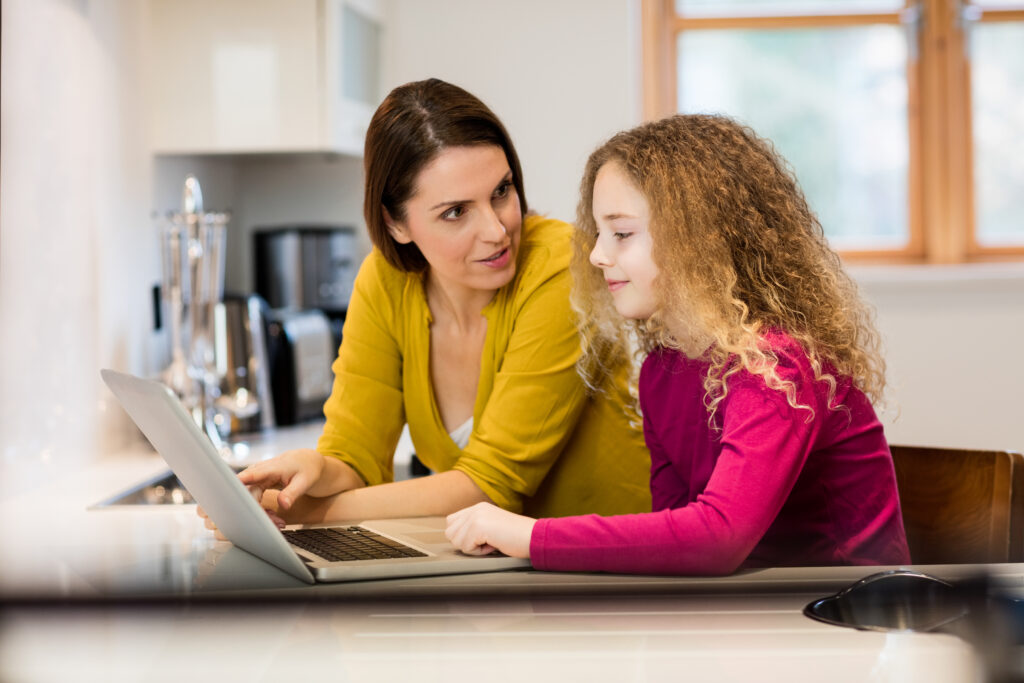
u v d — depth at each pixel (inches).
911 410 142.5
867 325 55.3
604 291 57.0
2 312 74.9
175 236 95.0
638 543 44.1
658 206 49.7
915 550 59.0
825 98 150.8
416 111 55.8
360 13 121.0
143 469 86.7
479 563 45.9
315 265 123.4
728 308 48.3
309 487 57.5
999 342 141.3
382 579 45.2
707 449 52.3
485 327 62.1
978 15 147.9
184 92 106.6
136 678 35.0
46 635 39.1
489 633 38.0
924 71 148.9
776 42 150.6
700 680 33.4
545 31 137.9
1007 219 151.5
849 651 35.6
